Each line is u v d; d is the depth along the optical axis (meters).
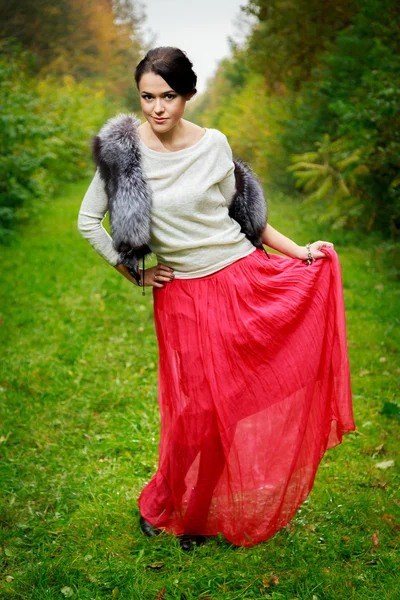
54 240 9.15
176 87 2.24
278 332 2.51
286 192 13.40
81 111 18.59
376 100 6.61
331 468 3.27
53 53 29.52
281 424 2.53
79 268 7.61
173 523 2.72
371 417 3.85
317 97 10.62
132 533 2.75
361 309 5.89
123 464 3.35
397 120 6.71
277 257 2.74
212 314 2.48
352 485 3.12
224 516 2.59
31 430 3.76
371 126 6.91
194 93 2.32
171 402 2.59
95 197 2.44
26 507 2.98
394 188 7.66
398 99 6.59
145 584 2.42
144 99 2.29
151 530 2.73
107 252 2.50
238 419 2.50
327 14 11.70
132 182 2.31
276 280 2.58
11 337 5.30
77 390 4.29
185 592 2.39
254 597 2.37
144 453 3.46
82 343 5.14
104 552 2.62
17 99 11.19
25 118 9.80
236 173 2.55
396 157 7.03
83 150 16.67
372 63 8.35
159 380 2.69
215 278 2.49
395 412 3.80
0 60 14.34
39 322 5.68
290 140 12.21
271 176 13.77
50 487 3.16
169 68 2.22
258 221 2.58
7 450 3.50
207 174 2.37
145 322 5.71
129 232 2.33
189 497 2.58
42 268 7.58
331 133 10.51
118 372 4.60
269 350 2.50
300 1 11.56
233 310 2.48
